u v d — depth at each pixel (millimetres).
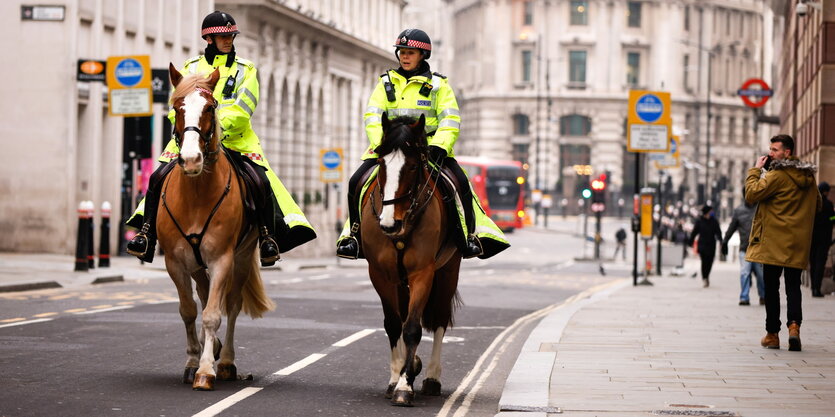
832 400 10422
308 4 59344
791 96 43812
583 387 11133
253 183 11430
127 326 16359
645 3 125250
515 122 125938
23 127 36719
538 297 27406
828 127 27797
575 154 124625
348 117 67250
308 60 59094
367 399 10797
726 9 129250
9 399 10078
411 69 11102
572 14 125000
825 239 24656
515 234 87250
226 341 11688
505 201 88312
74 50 36594
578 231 84438
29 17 36594
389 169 10117
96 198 38188
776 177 14016
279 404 10305
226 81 11375
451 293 11180
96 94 38062
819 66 28578
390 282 10609
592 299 24391
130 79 32375
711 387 11156
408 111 11016
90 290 24281
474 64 126625
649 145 30312
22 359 12703
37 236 36688
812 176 14117
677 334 16172
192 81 10609
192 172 10195
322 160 44094
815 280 24703
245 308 11930
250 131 11766
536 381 11438
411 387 10461
